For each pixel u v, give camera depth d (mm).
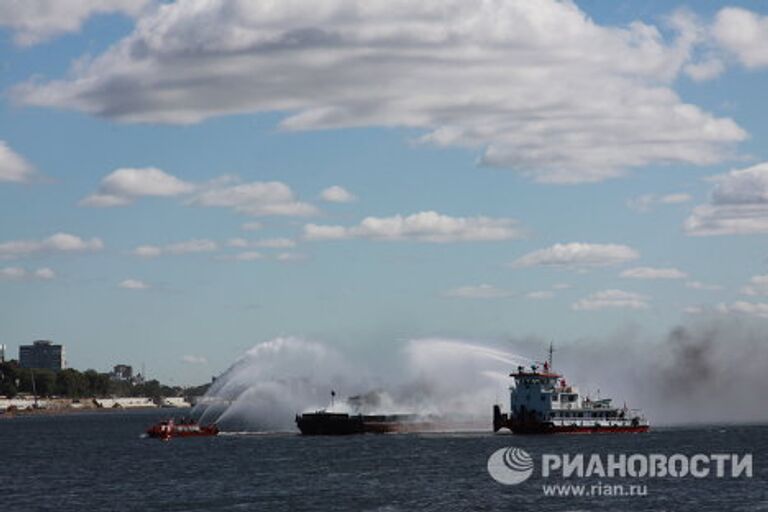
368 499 152875
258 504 150000
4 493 170500
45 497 163750
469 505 146750
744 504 145875
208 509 146500
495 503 148250
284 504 149500
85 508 150750
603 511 141500
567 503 148000
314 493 160000
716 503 146875
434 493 158250
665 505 145750
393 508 144625
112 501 157000
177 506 150125
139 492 166500
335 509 144500
